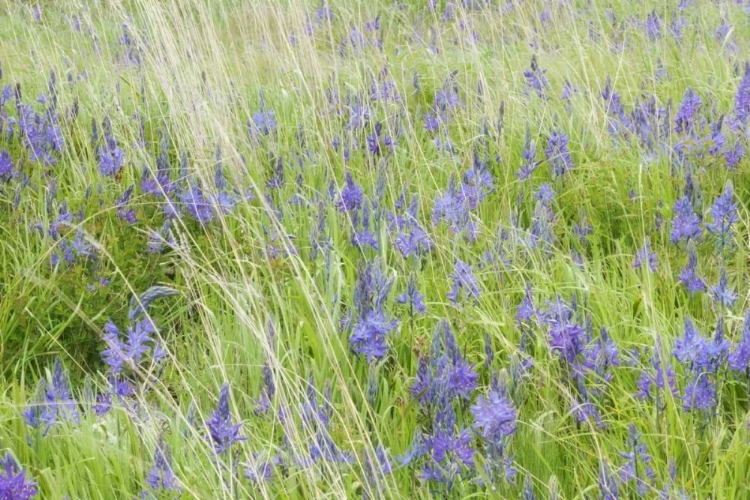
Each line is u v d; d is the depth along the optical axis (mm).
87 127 5281
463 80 6152
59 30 7711
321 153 5027
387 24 9117
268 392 3768
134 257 4414
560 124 5230
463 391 3691
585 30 7047
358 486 3611
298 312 4164
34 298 4180
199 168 4660
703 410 3695
